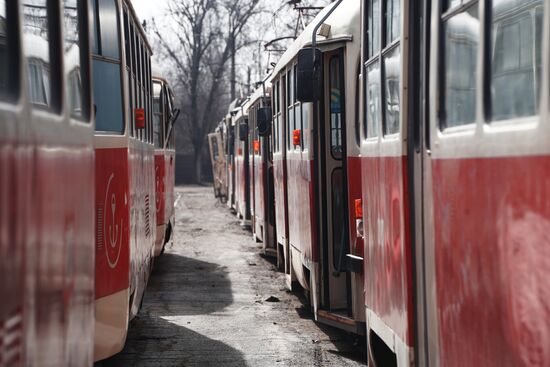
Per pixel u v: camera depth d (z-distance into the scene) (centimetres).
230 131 3397
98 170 692
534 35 400
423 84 483
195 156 6781
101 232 692
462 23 415
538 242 321
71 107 452
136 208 884
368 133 655
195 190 6006
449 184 428
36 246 348
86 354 469
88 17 531
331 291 958
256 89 2127
